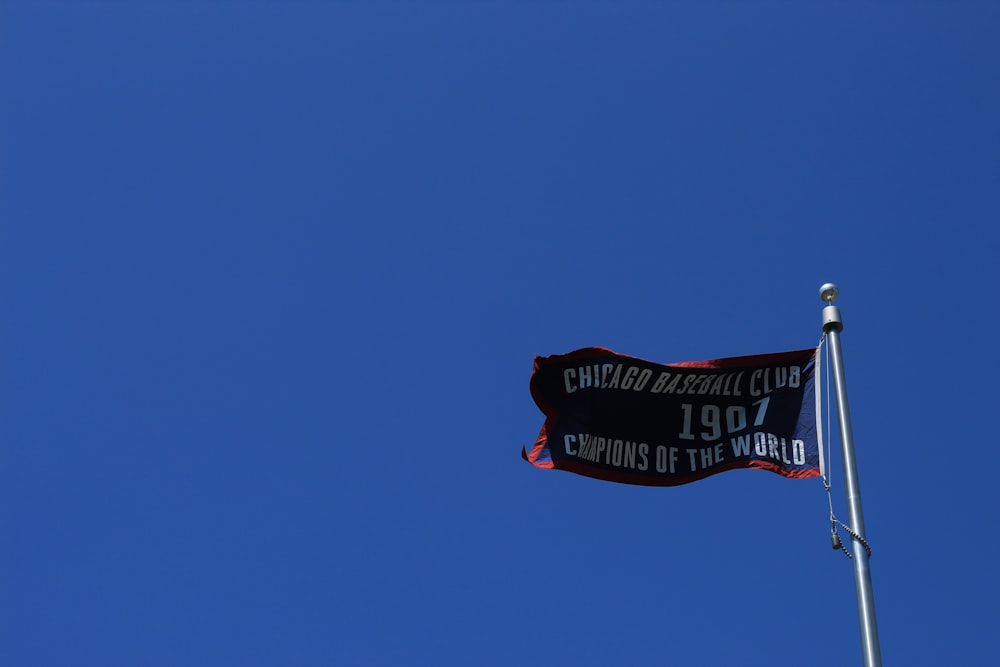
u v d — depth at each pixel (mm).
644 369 18656
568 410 18719
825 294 16203
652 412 18531
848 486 14312
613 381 18703
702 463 18047
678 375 18516
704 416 18344
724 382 18406
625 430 18484
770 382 18219
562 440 18547
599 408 18656
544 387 18844
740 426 18094
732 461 17875
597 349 18844
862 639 12695
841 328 15852
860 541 13711
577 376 18828
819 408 17672
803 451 17484
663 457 18234
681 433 18328
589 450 18422
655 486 18094
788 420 17828
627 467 18250
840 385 15352
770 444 17750
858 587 13203
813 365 18062
